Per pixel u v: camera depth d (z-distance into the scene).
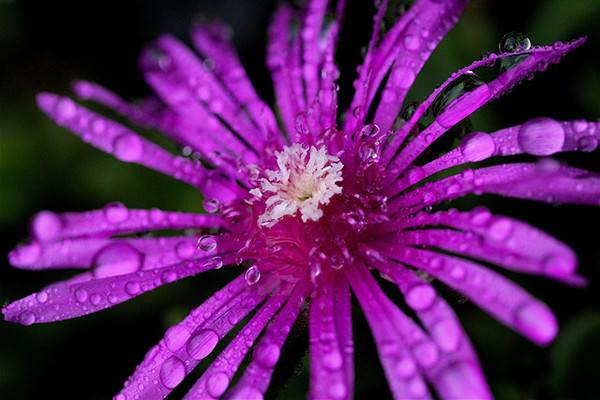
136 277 0.10
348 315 0.10
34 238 0.10
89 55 0.14
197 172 0.11
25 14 0.14
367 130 0.10
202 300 0.12
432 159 0.10
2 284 0.12
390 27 0.11
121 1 0.14
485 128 0.11
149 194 0.12
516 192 0.09
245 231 0.11
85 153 0.13
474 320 0.11
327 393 0.09
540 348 0.11
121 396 0.10
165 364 0.10
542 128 0.10
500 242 0.09
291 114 0.11
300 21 0.11
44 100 0.11
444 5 0.10
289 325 0.10
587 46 0.11
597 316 0.10
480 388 0.09
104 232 0.10
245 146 0.11
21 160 0.13
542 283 0.11
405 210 0.10
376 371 0.10
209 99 0.11
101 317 0.12
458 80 0.10
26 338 0.12
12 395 0.12
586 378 0.10
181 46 0.11
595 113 0.11
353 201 0.10
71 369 0.12
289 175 0.10
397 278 0.10
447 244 0.10
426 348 0.09
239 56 0.13
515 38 0.10
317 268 0.10
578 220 0.11
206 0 0.14
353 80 0.11
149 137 0.12
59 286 0.10
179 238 0.10
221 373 0.10
